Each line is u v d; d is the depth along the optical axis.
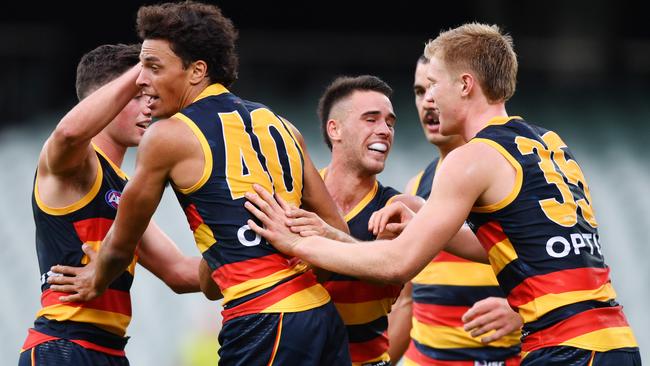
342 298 17.81
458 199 14.95
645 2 66.44
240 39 62.88
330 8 68.88
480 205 15.24
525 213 14.99
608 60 66.69
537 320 14.91
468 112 15.97
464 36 15.96
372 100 18.45
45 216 17.06
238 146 15.23
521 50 66.81
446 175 15.08
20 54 62.41
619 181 54.34
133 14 64.62
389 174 52.25
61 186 16.89
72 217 16.98
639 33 67.12
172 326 41.75
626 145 58.72
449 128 16.16
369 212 18.52
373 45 65.00
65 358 16.80
